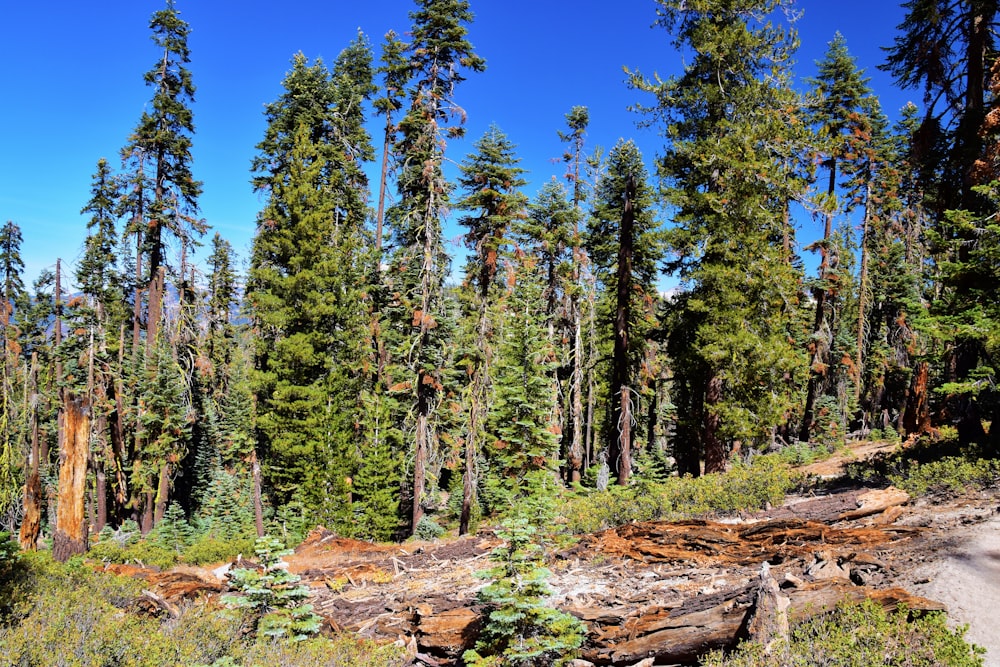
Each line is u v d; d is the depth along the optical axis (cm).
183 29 3322
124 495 3541
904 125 3161
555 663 735
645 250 2514
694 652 653
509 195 2402
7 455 1930
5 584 924
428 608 1015
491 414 2238
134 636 734
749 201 1888
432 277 2598
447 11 2680
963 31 1530
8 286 4088
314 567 1725
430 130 2652
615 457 2394
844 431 3159
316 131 3281
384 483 2778
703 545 1034
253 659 782
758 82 1936
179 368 3441
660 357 2784
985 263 1106
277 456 2797
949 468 1155
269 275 2902
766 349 1856
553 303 3077
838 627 575
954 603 611
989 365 1180
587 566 1075
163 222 3297
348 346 2970
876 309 3709
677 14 1997
